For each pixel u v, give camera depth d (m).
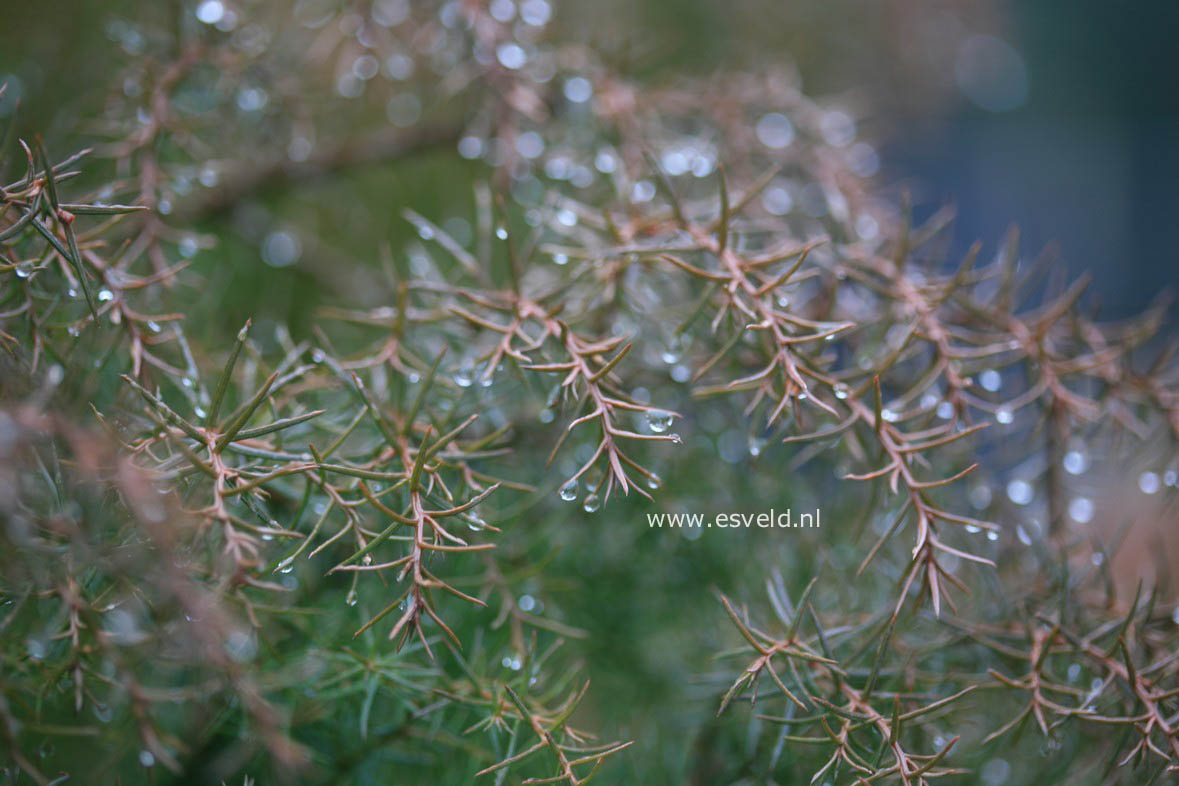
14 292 0.30
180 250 0.37
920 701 0.32
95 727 0.32
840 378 0.32
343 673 0.31
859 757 0.30
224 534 0.29
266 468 0.30
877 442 0.32
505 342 0.31
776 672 0.32
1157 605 0.33
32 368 0.29
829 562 0.35
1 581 0.29
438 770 0.33
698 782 0.34
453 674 0.33
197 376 0.31
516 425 0.34
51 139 0.37
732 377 0.33
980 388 0.32
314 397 0.33
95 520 0.28
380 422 0.30
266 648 0.31
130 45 0.36
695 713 0.35
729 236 0.33
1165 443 0.34
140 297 0.33
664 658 0.36
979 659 0.33
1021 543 0.34
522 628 0.34
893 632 0.31
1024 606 0.33
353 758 0.32
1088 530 0.34
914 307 0.33
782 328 0.31
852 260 0.34
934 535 0.30
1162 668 0.31
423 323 0.33
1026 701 0.33
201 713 0.32
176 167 0.35
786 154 0.39
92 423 0.30
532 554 0.35
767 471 0.35
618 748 0.30
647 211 0.35
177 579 0.27
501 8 0.37
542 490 0.33
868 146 0.41
